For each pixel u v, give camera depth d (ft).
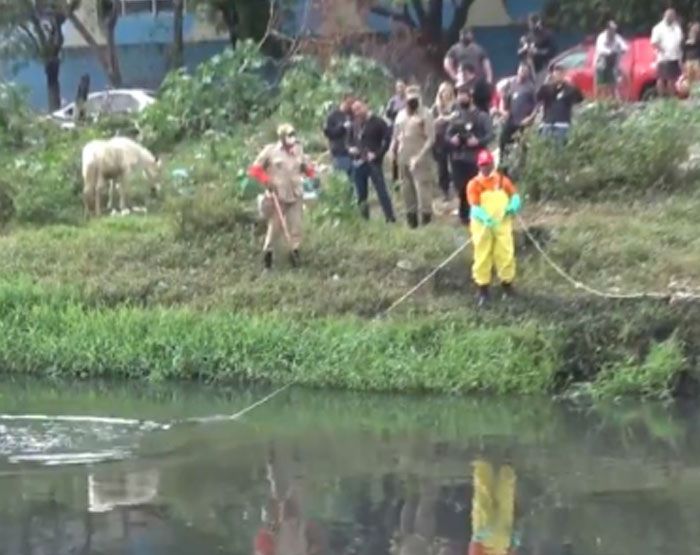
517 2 200.85
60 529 58.49
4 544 56.59
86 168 122.01
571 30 181.27
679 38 129.59
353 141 108.27
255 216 109.19
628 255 97.25
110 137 150.30
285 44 193.06
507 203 93.56
